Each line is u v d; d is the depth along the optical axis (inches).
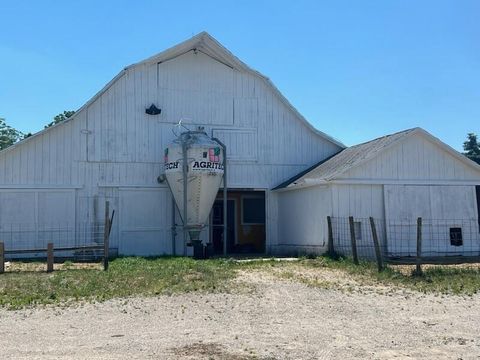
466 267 642.8
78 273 612.4
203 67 944.9
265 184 955.3
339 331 361.7
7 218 835.4
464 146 1948.8
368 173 786.2
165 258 800.9
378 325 378.9
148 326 377.4
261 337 345.4
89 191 875.4
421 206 800.9
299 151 971.9
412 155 804.6
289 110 972.6
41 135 856.9
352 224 688.4
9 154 842.2
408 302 459.5
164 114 919.7
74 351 314.5
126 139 898.7
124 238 884.0
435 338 344.2
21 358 299.7
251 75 962.7
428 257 774.5
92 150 880.9
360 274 605.9
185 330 365.1
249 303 455.2
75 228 863.1
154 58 910.4
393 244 784.3
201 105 938.7
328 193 781.3
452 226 809.5
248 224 1040.8
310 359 297.9
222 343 330.6
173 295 490.0
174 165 861.8
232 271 636.1
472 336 349.4
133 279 565.3
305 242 855.1
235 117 951.6
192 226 861.8
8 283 546.3
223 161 910.4
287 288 525.0
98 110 888.9
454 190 816.3
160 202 904.3
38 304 454.6
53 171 860.0
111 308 438.0
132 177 895.7
